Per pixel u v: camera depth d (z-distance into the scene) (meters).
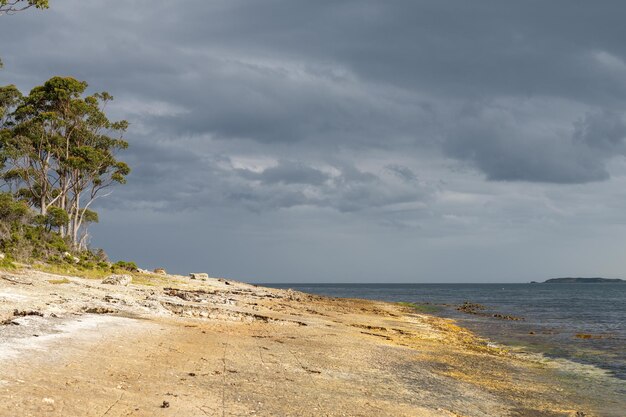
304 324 30.25
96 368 13.27
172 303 32.66
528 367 22.72
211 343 19.48
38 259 47.06
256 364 16.55
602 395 17.61
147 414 10.31
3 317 19.31
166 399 11.51
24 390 10.59
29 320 18.80
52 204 68.44
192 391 12.43
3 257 39.03
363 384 15.57
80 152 67.62
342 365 18.23
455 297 129.62
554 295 148.38
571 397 17.11
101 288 35.72
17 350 13.97
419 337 31.16
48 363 13.02
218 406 11.45
